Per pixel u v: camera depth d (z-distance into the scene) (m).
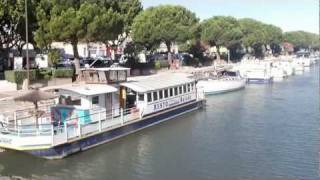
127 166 30.22
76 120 33.50
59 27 54.25
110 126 35.56
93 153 32.62
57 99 36.81
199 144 36.38
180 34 87.75
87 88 36.19
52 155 30.27
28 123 32.44
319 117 48.94
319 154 33.66
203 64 112.19
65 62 77.31
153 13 88.38
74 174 28.45
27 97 32.09
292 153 33.91
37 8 55.19
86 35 56.50
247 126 43.91
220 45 123.94
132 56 82.31
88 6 56.75
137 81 43.69
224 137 38.94
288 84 90.44
